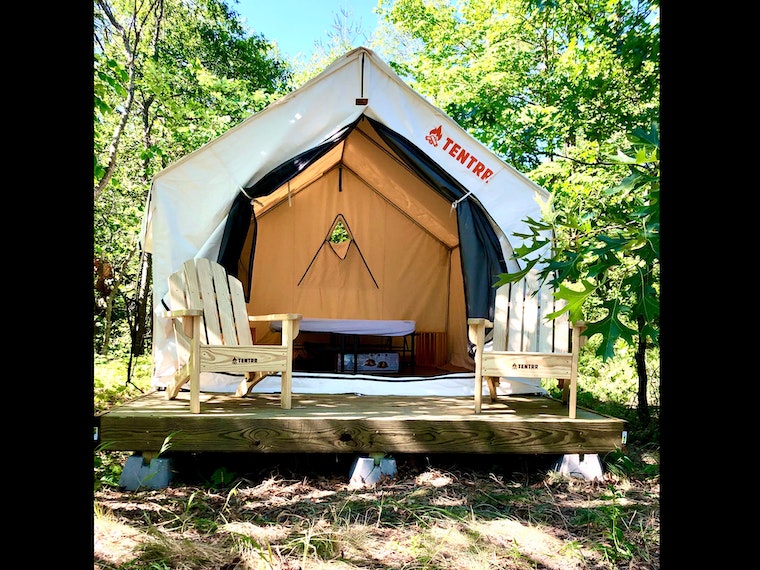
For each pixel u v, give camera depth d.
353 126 4.71
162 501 3.12
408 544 2.61
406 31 13.95
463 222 4.64
